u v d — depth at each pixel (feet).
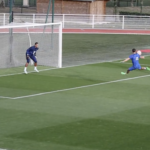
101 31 375.45
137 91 145.89
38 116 111.96
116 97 136.26
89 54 245.24
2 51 196.34
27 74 177.17
